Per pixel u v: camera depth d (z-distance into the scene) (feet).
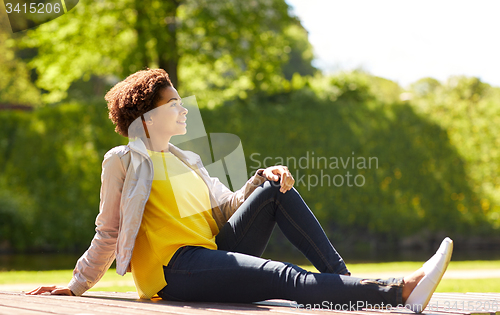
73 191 50.29
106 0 51.75
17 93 88.48
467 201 54.08
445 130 54.70
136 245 8.00
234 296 7.43
